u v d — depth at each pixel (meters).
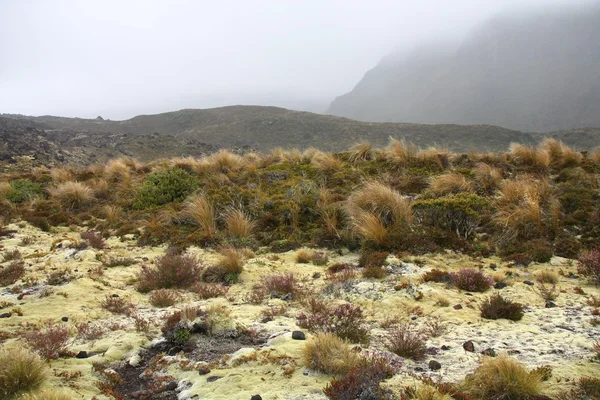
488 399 3.63
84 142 52.81
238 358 4.60
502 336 5.14
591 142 102.62
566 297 6.50
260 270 8.59
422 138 106.81
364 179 13.71
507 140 105.19
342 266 8.48
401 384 3.95
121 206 14.30
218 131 124.06
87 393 4.10
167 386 4.28
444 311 6.12
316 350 4.38
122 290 7.48
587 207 10.28
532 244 8.91
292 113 138.88
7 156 28.97
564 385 3.80
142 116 151.00
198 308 5.93
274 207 12.15
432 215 10.05
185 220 12.05
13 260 9.10
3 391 3.90
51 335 5.15
